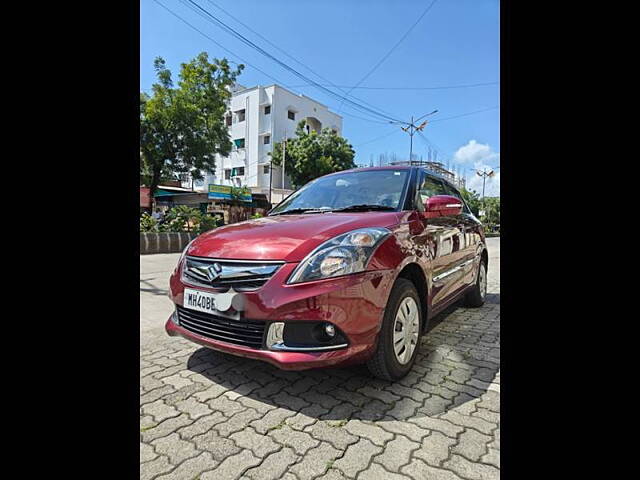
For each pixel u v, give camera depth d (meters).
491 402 1.76
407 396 1.82
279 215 2.65
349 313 1.62
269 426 1.56
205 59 16.09
